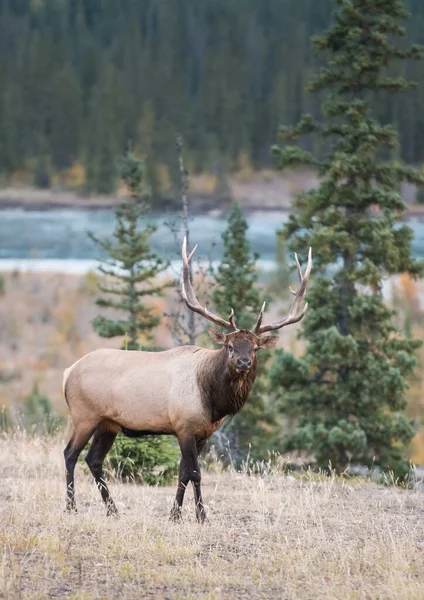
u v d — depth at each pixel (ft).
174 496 137.18
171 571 97.09
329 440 223.71
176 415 116.06
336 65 249.96
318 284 238.27
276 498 133.28
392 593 90.02
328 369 240.94
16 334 590.55
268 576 96.58
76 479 149.28
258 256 246.47
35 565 97.09
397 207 244.42
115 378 119.03
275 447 235.20
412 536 111.55
